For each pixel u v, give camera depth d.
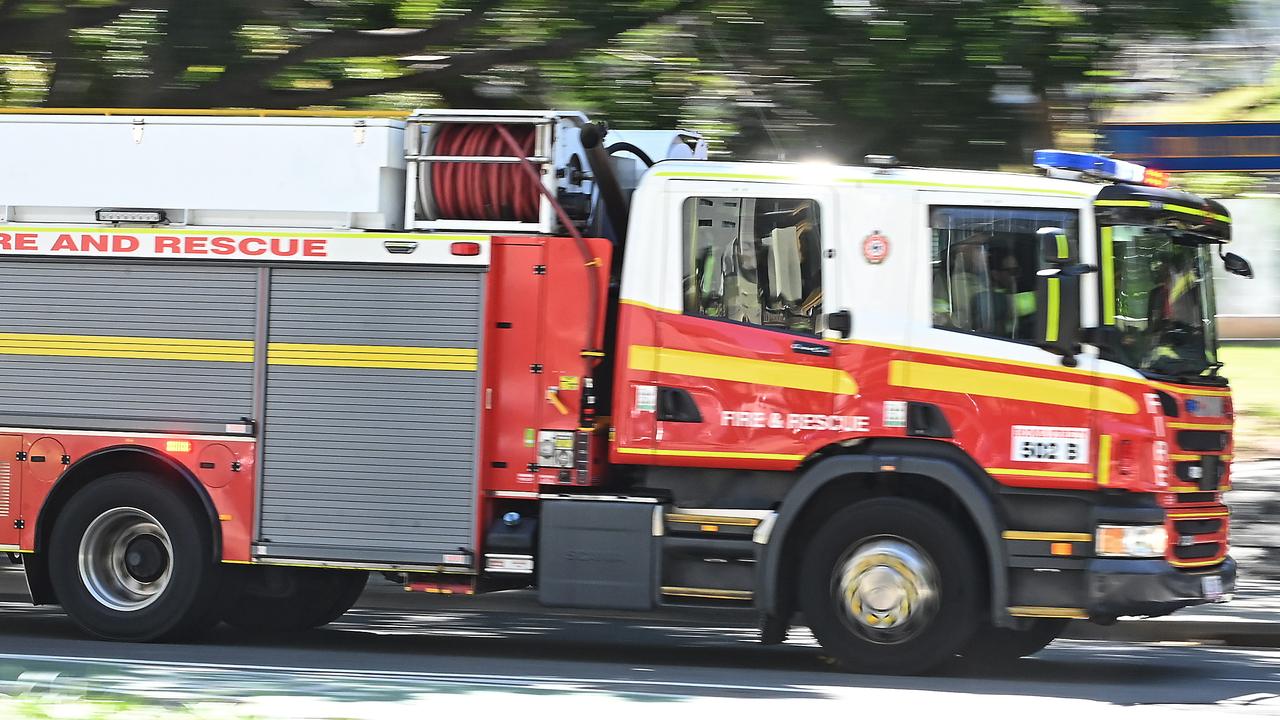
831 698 24.53
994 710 23.91
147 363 29.95
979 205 27.34
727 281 28.08
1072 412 26.61
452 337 28.86
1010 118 41.53
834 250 27.69
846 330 27.45
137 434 29.95
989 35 39.91
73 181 30.22
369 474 29.17
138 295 29.98
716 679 26.72
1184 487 26.91
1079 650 32.94
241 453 29.64
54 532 30.33
